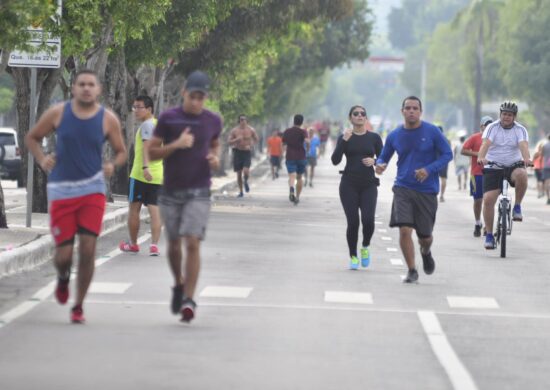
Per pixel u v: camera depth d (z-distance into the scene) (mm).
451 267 40531
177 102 99375
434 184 35188
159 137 26609
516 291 34219
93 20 46188
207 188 26688
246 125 86250
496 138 44781
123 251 42188
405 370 22188
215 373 21500
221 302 30406
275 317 28141
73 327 25984
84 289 26438
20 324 26266
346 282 35250
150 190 41188
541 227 63188
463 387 20750
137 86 75375
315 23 99688
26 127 54188
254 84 123125
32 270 36344
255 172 134375
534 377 21828
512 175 44781
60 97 151250
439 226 61938
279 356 23250
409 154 35031
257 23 87312
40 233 42938
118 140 26281
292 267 39125
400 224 35125
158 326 26375
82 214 26172
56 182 26062
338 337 25578
